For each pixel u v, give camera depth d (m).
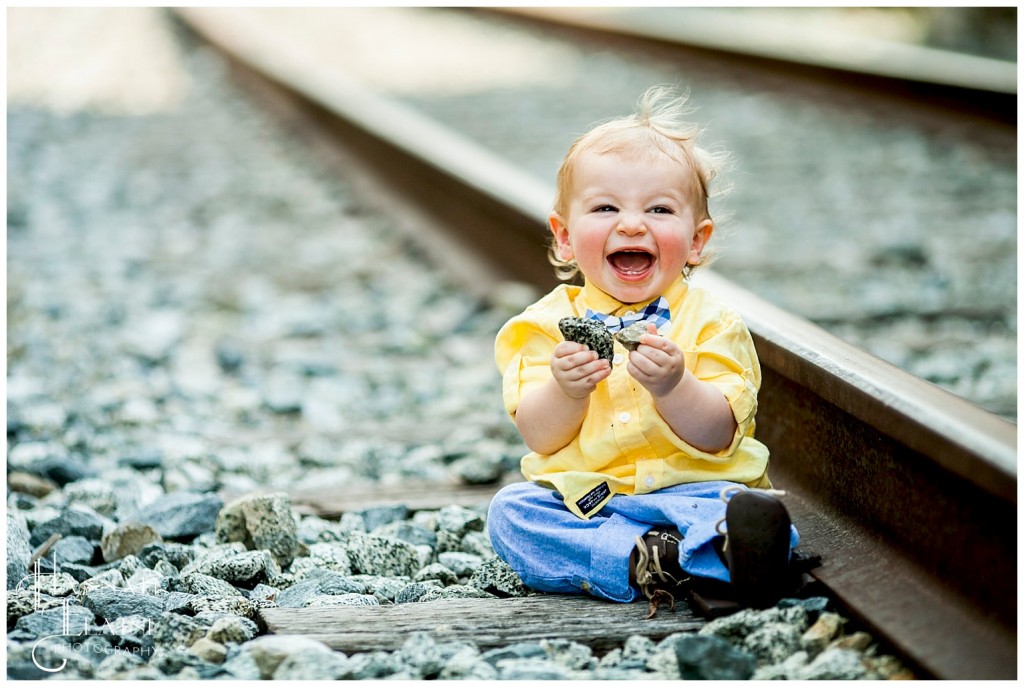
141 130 17.95
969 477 3.12
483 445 6.06
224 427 6.70
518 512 3.95
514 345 4.10
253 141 17.20
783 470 4.44
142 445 6.17
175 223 12.48
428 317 9.04
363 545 4.41
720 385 3.75
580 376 3.61
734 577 3.46
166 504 4.88
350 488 5.43
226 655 3.43
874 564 3.60
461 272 10.12
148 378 7.54
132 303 9.38
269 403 7.02
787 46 20.53
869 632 3.36
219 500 4.93
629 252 3.88
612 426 3.81
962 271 9.43
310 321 8.88
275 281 10.19
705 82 19.70
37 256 10.85
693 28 23.81
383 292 9.80
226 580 4.21
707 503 3.65
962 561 3.28
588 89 19.83
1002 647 3.09
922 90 15.43
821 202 11.98
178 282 10.05
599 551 3.71
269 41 24.48
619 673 3.22
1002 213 11.31
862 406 3.66
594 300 4.00
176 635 3.56
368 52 26.36
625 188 3.81
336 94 17.72
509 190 9.98
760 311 4.89
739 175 13.29
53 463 5.55
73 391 7.16
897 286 9.16
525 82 21.06
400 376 7.64
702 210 3.97
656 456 3.82
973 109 14.48
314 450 6.07
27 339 8.19
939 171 12.97
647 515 3.74
